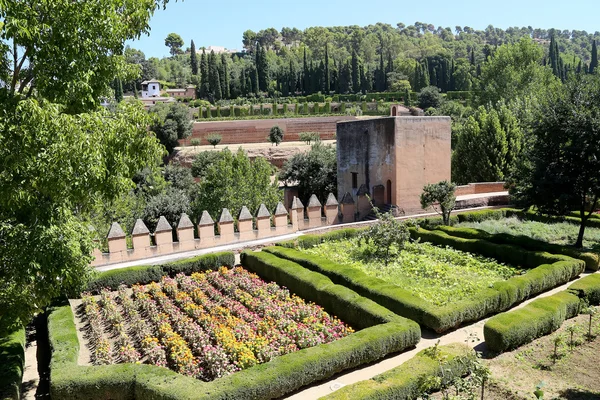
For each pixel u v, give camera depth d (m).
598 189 17.95
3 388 9.96
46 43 9.52
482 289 14.62
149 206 31.50
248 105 99.25
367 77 116.81
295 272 16.80
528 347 11.55
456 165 38.44
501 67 56.88
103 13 9.97
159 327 13.48
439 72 122.56
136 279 18.00
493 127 35.19
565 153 18.72
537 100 40.06
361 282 15.38
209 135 70.19
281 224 23.86
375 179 29.44
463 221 25.25
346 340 11.38
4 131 8.31
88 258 11.21
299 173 42.19
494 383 9.81
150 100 103.50
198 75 135.00
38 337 14.59
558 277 15.61
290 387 10.16
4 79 9.81
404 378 9.52
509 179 22.27
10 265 9.27
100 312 15.59
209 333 13.03
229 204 29.61
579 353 11.12
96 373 10.42
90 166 8.91
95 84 10.84
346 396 8.91
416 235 21.88
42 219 9.30
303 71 120.38
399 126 26.88
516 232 22.27
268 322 13.47
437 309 12.84
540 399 8.32
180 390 9.51
